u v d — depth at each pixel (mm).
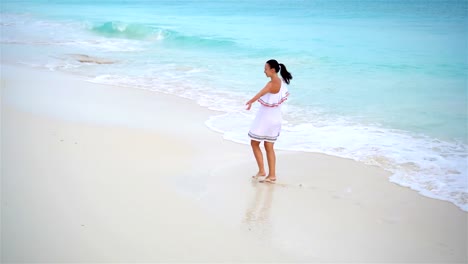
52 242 4441
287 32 23781
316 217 5402
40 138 7527
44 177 5957
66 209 5125
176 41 21641
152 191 5785
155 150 7391
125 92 11562
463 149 7781
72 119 8789
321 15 33625
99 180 5996
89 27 27344
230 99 11062
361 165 7098
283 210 5547
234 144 7922
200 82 12930
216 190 6012
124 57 17422
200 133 8445
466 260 4582
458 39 20719
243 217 5305
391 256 4637
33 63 15742
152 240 4621
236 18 32000
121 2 53125
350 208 5668
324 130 8820
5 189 5523
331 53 17359
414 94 11531
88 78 13305
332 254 4625
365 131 8750
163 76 13781
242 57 17062
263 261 4414
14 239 4441
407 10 37188
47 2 52938
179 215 5195
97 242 4504
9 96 10469
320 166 7039
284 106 10523
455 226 5273
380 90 11930
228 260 4387
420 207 5750
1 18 33875
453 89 11992
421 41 20312
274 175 6395
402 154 7559
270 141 6293
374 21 29078
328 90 11977
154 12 38531
